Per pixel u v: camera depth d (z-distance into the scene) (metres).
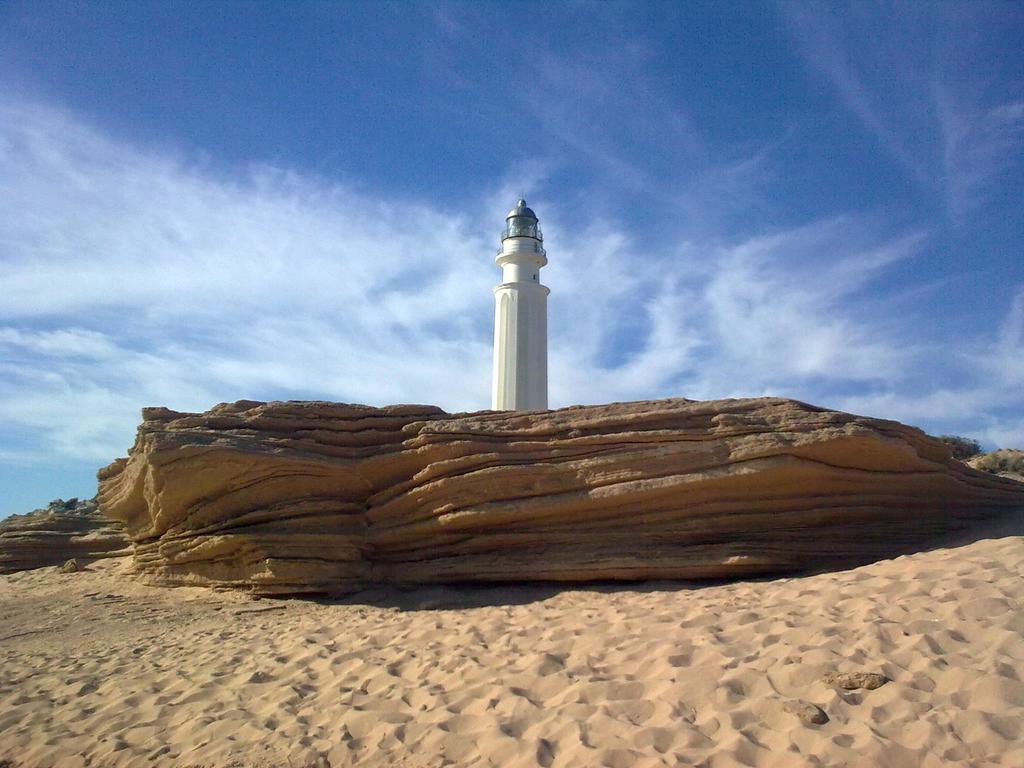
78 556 18.36
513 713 6.46
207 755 6.48
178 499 12.62
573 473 11.50
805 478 11.04
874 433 10.83
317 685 7.93
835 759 4.96
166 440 12.24
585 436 11.81
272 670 8.54
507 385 27.81
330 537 12.30
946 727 5.11
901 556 9.96
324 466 12.52
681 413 11.70
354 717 6.89
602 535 11.44
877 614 7.15
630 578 11.04
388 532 12.37
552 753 5.73
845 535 11.36
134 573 15.05
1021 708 5.18
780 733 5.43
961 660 5.92
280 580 12.09
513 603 10.84
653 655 7.13
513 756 5.76
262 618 11.19
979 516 12.30
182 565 13.52
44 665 9.59
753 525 11.17
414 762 5.98
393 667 8.11
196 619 11.45
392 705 7.09
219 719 7.18
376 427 13.12
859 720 5.42
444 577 12.04
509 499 11.70
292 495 12.66
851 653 6.39
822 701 5.74
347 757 6.23
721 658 6.78
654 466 11.21
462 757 5.95
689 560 10.87
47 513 21.00
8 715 7.86
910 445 11.45
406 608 11.09
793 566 10.92
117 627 11.30
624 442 11.62
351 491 12.81
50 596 14.21
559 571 11.27
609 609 9.40
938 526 11.82
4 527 19.36
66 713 7.89
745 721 5.68
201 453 12.17
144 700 8.02
